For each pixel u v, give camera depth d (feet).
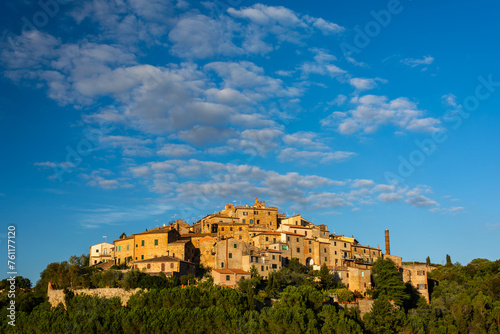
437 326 496.64
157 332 408.46
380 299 485.15
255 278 506.07
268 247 593.42
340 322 425.28
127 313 426.10
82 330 411.54
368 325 457.68
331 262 618.03
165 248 566.77
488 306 521.24
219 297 442.91
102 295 483.51
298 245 604.08
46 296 511.40
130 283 484.33
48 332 422.00
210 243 591.37
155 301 446.60
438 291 581.94
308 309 435.53
